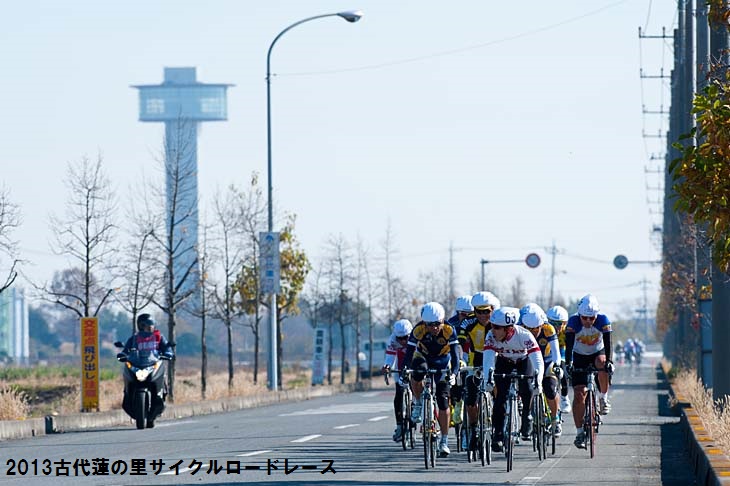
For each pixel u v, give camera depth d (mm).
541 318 24656
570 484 20344
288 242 70625
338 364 136875
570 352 26359
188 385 63469
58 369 92062
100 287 53062
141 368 37406
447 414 24188
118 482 21266
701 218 19578
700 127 20141
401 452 26781
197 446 28969
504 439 22547
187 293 54719
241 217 66125
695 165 19531
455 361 24062
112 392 55531
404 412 27203
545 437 25719
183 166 56719
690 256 61156
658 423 36188
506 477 21453
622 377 93562
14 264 46500
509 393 22812
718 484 17328
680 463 24453
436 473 22234
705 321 42750
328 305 88312
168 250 53500
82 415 39656
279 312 70438
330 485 20250
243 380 64500
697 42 37844
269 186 59156
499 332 22906
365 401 55188
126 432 35969
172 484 20781
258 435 32531
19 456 27234
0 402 37844
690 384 44656
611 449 27312
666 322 102125
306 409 49062
